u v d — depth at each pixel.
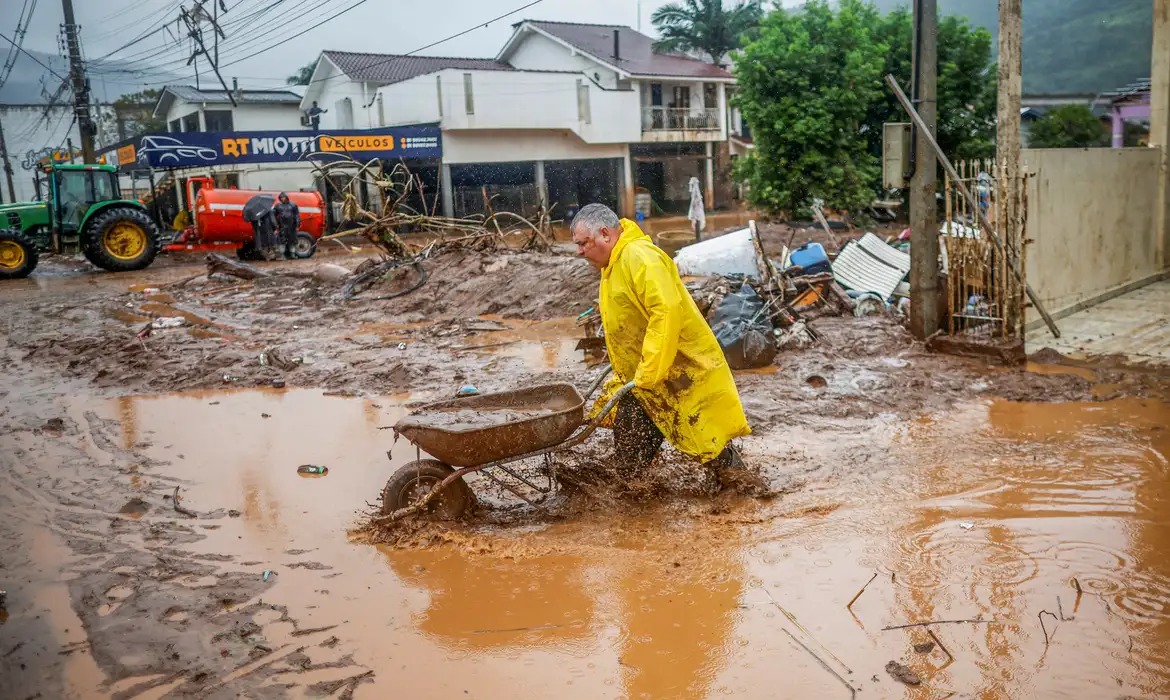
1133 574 3.75
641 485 4.93
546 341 9.98
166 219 38.31
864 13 30.16
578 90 36.72
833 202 28.34
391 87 35.94
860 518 4.52
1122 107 25.45
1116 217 10.45
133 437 6.58
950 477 5.09
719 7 49.09
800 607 3.61
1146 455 5.29
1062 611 3.47
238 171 33.09
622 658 3.28
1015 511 4.52
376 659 3.34
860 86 27.58
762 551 4.17
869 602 3.62
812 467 5.34
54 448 6.33
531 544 4.37
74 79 28.69
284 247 22.86
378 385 8.05
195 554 4.40
